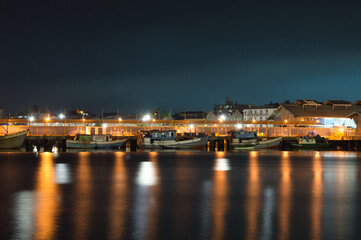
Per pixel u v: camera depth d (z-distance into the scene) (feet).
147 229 70.08
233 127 439.63
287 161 222.07
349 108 486.38
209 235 66.54
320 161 223.71
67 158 237.25
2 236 65.51
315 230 69.36
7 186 117.91
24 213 81.71
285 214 81.66
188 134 400.67
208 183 126.93
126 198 98.99
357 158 248.93
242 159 236.43
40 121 399.85
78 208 86.89
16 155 265.95
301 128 434.71
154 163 203.31
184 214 81.46
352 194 105.70
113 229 69.87
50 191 109.19
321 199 98.12
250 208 87.40
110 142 358.23
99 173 153.89
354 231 68.80
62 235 66.13
